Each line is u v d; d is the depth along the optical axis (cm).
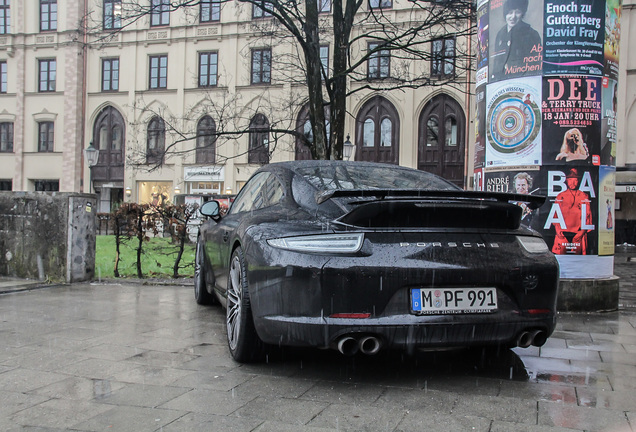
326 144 1116
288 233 306
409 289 289
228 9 3017
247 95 2967
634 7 2436
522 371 335
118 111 3284
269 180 416
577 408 270
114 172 3312
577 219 565
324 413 261
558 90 564
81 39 3247
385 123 2836
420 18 2480
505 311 301
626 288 832
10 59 3419
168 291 675
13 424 248
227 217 493
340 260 286
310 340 286
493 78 602
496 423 250
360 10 2519
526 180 575
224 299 439
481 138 621
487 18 612
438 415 260
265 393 290
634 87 2448
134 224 811
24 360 351
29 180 3419
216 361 352
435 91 2722
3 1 3419
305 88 2512
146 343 398
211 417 255
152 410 264
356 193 288
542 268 309
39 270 734
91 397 283
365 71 2692
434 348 294
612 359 365
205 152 3094
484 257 298
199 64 3108
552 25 563
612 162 585
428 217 299
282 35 1366
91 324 464
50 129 3400
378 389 298
